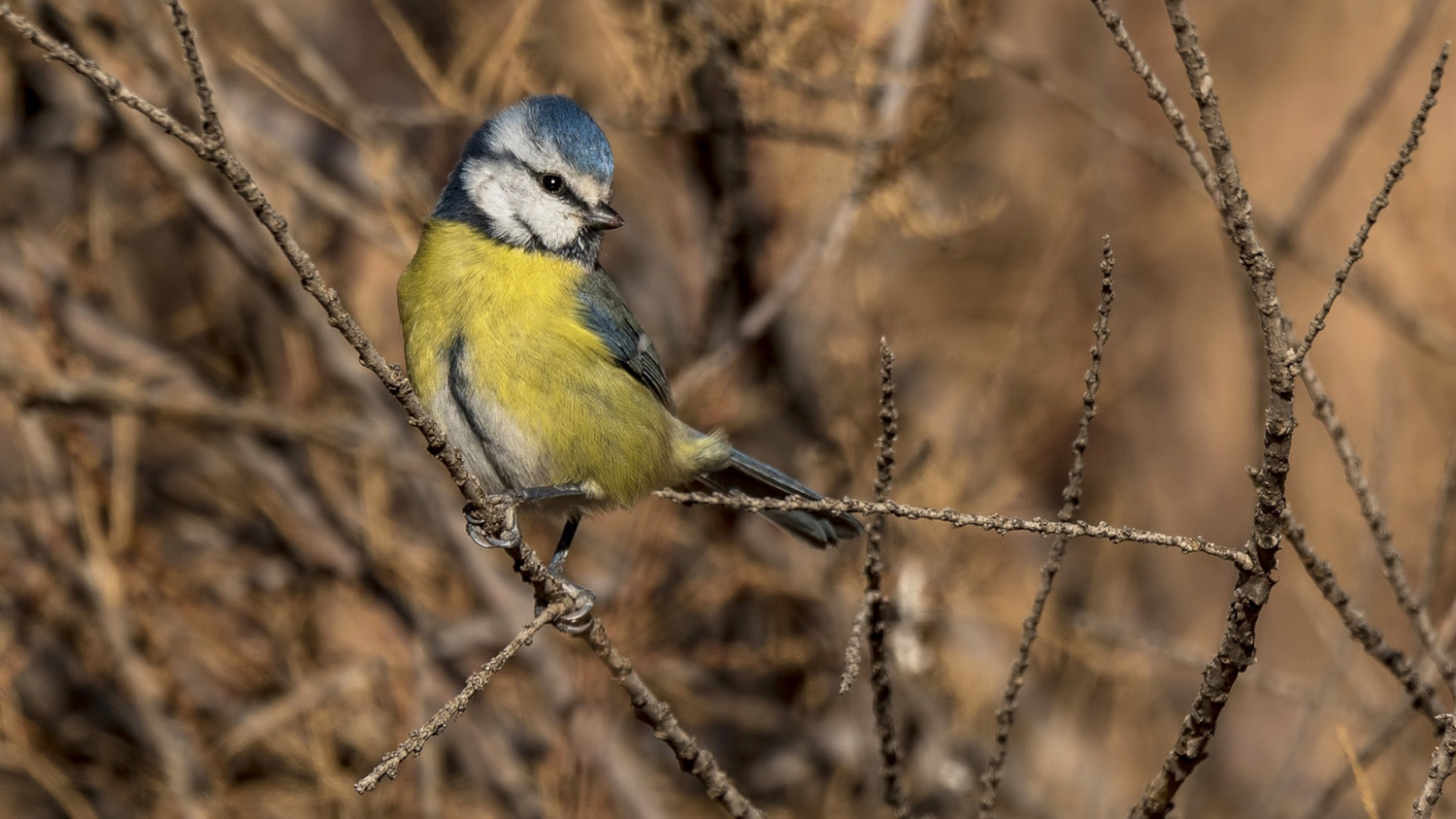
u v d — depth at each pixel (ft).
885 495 19.38
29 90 38.63
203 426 35.09
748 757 39.27
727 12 32.53
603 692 34.04
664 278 42.04
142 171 38.24
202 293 39.70
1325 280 39.75
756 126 32.78
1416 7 32.01
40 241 37.55
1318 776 39.65
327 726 34.04
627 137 37.58
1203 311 47.34
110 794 34.88
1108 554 42.55
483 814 35.70
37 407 32.94
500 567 38.99
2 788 36.14
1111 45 47.57
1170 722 41.16
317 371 38.04
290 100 33.78
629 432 25.90
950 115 35.40
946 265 42.22
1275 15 47.39
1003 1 47.39
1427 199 41.32
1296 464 41.63
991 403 38.60
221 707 35.70
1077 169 45.34
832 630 35.83
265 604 36.96
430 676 35.81
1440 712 20.17
